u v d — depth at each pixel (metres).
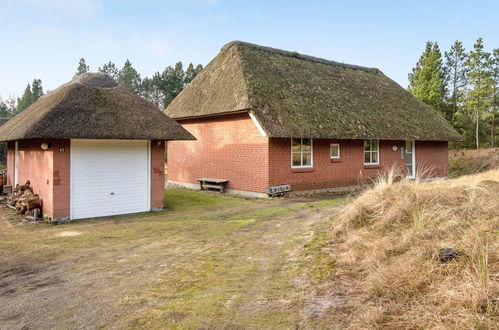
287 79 17.19
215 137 17.39
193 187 18.95
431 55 38.69
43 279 5.60
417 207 5.60
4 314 4.26
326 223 7.00
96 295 4.65
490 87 39.44
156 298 4.34
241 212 11.19
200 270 5.29
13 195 13.75
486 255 3.44
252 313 3.67
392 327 3.00
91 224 10.54
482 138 43.88
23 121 12.52
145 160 12.70
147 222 10.43
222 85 16.70
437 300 3.20
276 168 14.91
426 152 21.75
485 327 2.68
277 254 5.62
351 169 17.83
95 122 10.85
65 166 11.12
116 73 57.38
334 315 3.40
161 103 52.31
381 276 3.88
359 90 20.22
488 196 5.53
